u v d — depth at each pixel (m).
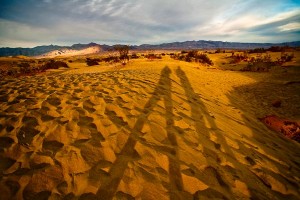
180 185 2.36
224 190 2.42
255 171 2.96
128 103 4.28
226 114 5.60
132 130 3.28
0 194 2.03
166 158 2.75
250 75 16.50
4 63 41.75
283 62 22.36
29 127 3.10
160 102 4.73
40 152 2.60
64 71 21.95
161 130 3.43
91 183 2.23
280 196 2.59
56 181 2.22
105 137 3.01
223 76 15.55
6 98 4.22
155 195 2.17
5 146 2.68
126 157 2.67
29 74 20.67
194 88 8.28
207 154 3.07
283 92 10.01
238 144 3.69
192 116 4.45
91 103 4.05
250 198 2.40
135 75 7.71
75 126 3.20
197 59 29.56
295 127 5.61
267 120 6.16
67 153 2.60
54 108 3.73
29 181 2.18
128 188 2.21
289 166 3.43
